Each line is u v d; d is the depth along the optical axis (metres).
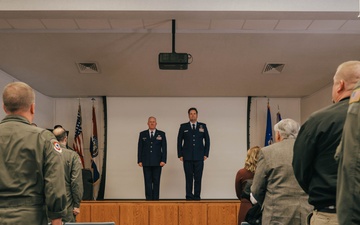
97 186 9.96
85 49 7.23
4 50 7.18
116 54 7.45
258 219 3.46
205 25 6.40
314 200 2.07
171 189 9.97
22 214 2.16
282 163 2.89
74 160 4.48
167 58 5.93
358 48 7.13
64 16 5.36
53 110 10.27
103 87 9.29
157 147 7.83
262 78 8.68
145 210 6.57
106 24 6.34
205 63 7.86
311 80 8.74
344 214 1.36
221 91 9.66
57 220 2.25
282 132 3.01
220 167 10.11
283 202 2.85
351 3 5.16
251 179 4.19
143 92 9.73
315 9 5.16
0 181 2.17
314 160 2.08
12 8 5.11
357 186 1.34
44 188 2.23
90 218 6.56
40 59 7.56
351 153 1.37
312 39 6.85
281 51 7.32
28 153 2.22
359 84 1.44
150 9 5.17
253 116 10.31
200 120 10.20
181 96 10.16
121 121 10.16
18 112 2.31
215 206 6.55
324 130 2.01
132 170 10.05
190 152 7.66
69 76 8.49
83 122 10.22
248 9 5.18
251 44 7.07
